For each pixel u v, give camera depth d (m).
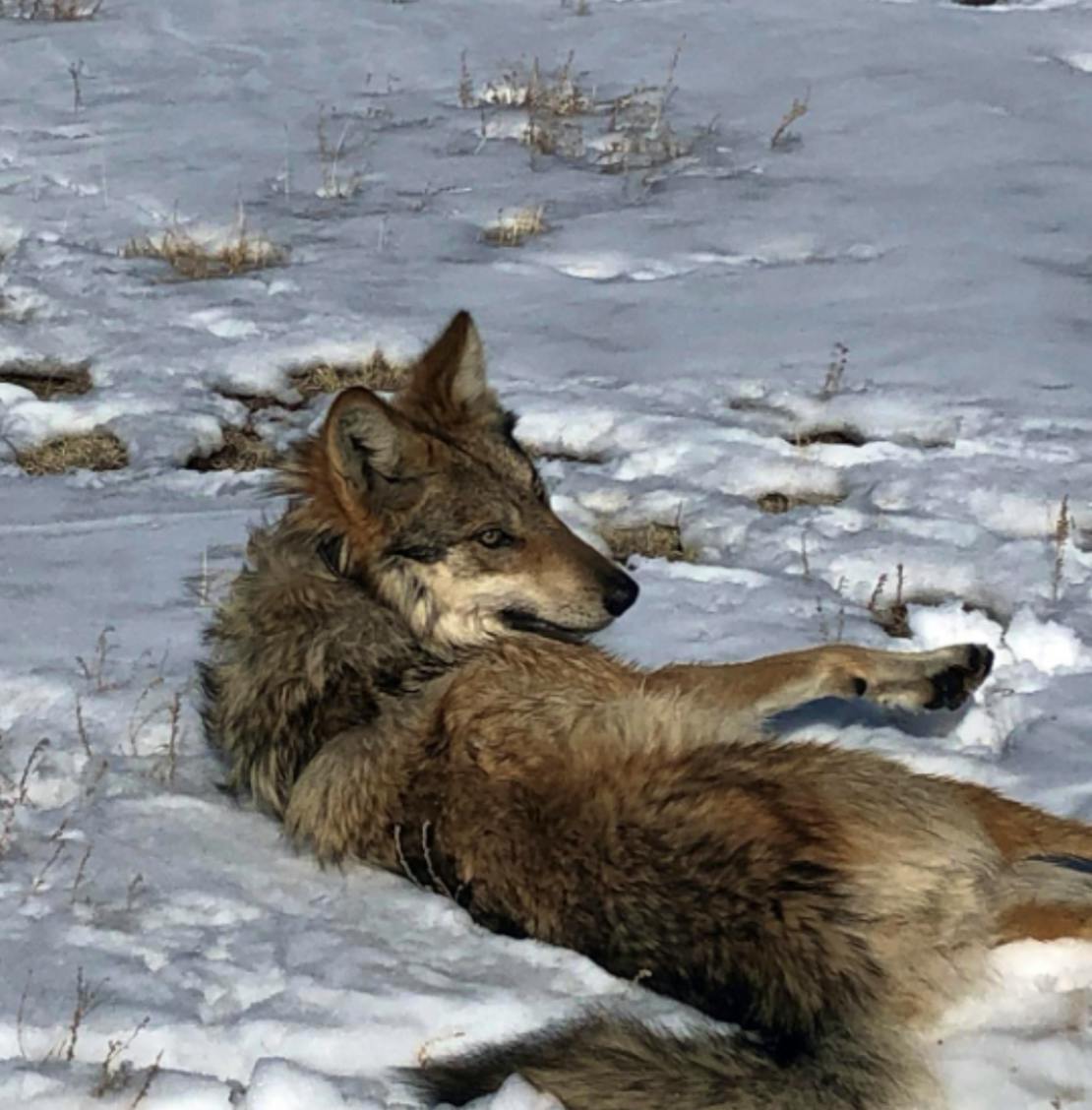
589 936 6.68
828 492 12.06
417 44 24.00
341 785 7.56
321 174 18.92
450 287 15.73
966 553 10.91
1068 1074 6.13
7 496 12.09
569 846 6.73
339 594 8.23
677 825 6.54
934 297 15.31
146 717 8.79
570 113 20.92
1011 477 11.95
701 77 22.33
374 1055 6.27
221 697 8.40
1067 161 18.92
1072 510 11.52
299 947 6.88
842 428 13.04
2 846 7.57
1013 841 7.33
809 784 6.63
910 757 8.55
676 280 15.82
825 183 18.41
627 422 12.83
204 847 7.76
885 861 6.38
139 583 10.59
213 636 8.73
